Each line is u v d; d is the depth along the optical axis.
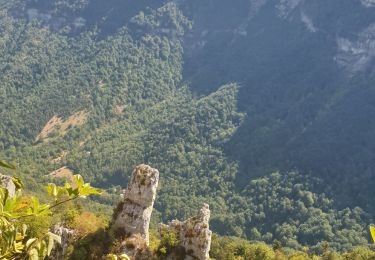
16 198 7.49
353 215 154.12
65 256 32.28
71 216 35.06
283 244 141.12
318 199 165.12
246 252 71.88
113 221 35.72
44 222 29.98
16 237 7.66
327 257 84.31
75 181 8.23
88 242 33.56
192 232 35.69
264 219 160.38
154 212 161.38
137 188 35.38
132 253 33.78
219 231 153.12
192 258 35.16
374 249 134.50
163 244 35.59
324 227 145.50
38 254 7.39
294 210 159.12
